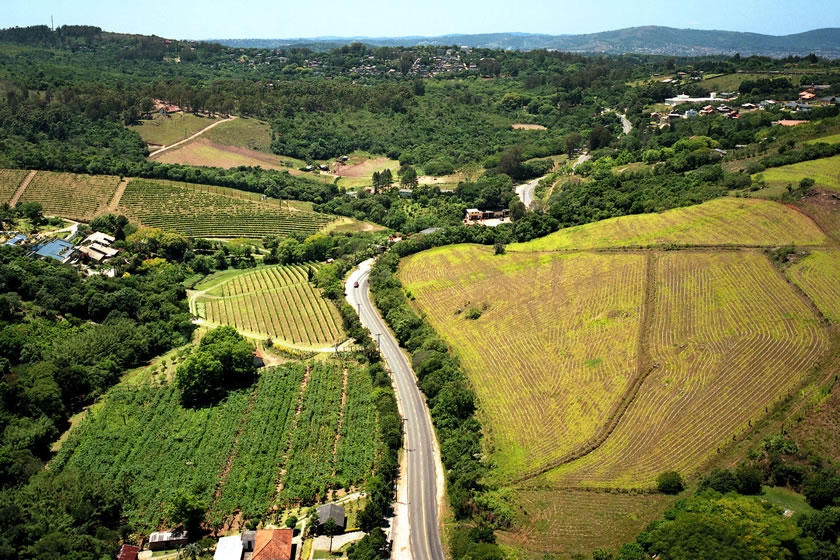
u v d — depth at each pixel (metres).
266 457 137.38
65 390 152.62
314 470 134.00
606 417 138.50
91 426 145.62
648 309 170.75
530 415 145.12
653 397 141.00
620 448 130.12
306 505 126.69
